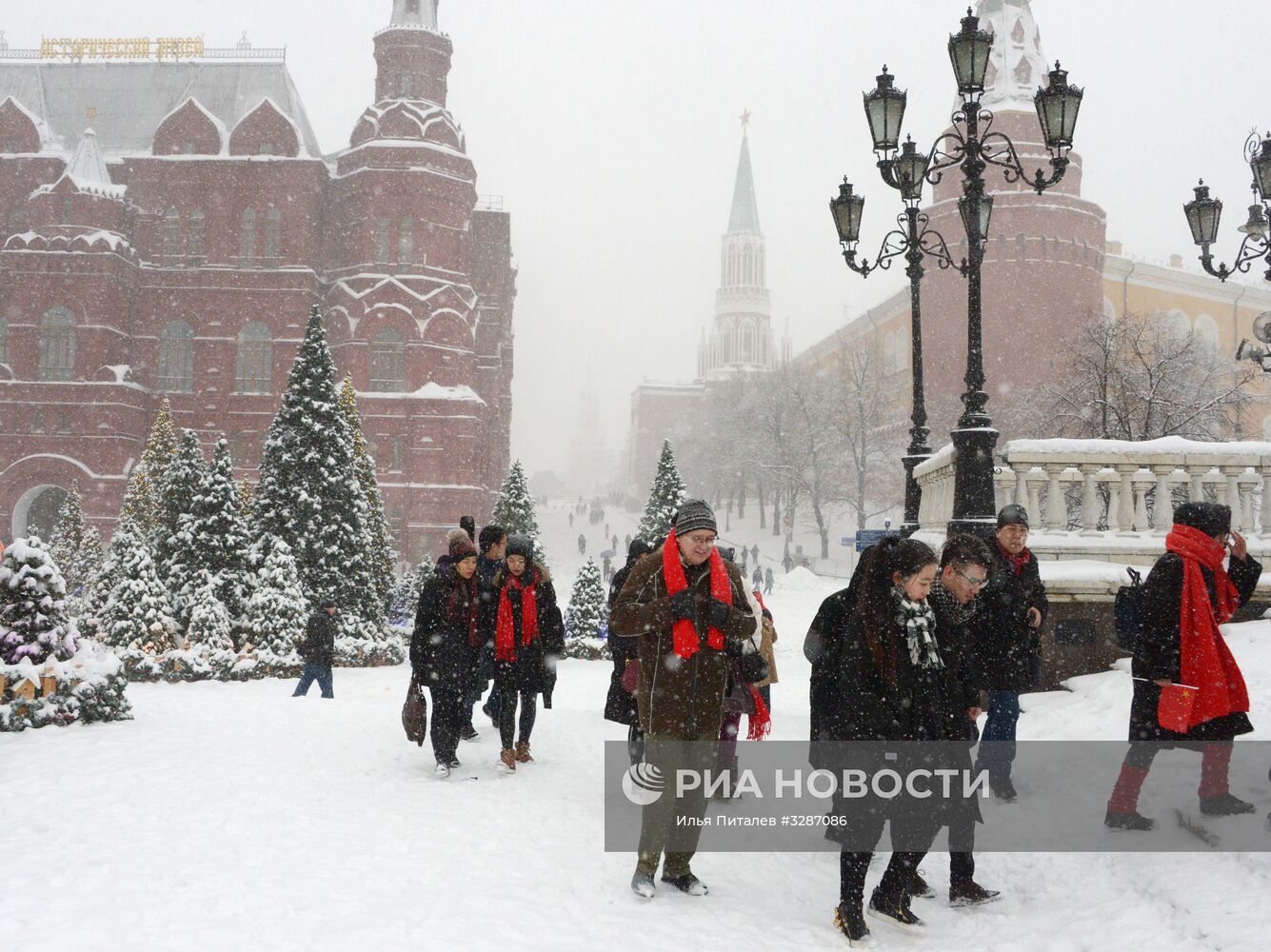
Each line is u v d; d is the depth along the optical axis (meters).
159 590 20.77
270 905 4.45
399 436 63.16
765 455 80.75
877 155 11.97
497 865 5.26
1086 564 9.41
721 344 155.38
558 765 8.34
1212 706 5.22
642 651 5.12
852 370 77.44
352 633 25.92
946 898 4.98
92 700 10.52
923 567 4.41
